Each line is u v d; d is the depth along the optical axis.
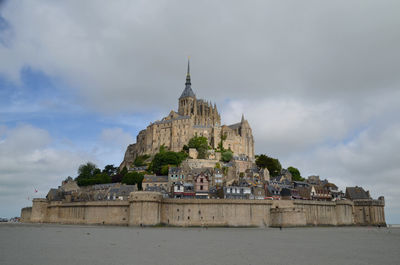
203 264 63.12
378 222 192.00
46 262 63.81
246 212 158.75
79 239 98.38
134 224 152.75
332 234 125.12
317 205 176.12
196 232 125.44
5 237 103.12
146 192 154.12
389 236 119.69
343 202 185.38
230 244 89.88
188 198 160.38
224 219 155.88
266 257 70.69
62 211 180.88
